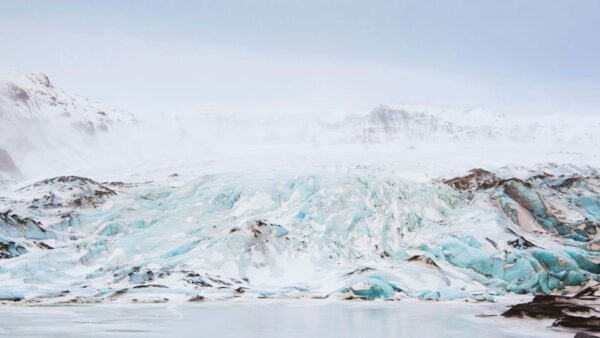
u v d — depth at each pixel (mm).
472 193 90062
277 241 74125
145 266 65000
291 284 67188
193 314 45125
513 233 75750
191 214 81875
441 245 75000
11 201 82500
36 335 33281
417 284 64125
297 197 86125
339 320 41938
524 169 106125
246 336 33969
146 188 89500
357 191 86250
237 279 67188
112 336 33219
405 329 37469
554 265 68688
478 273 70312
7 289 57250
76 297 55406
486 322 41500
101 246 71375
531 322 41469
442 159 119875
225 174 94062
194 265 68188
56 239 74125
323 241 75812
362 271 66312
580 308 44250
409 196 87438
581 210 85250
